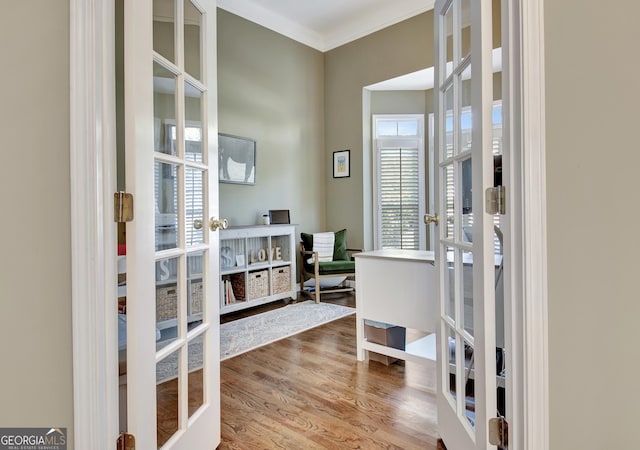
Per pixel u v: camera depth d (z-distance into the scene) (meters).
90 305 1.06
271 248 4.51
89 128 1.06
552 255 1.04
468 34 1.41
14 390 1.07
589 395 1.02
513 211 1.07
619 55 0.99
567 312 1.03
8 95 1.05
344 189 5.39
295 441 1.69
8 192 1.05
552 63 1.03
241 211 4.48
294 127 5.12
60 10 1.06
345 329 3.41
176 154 1.43
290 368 2.53
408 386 2.24
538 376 1.04
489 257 1.16
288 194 5.05
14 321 1.06
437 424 1.76
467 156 1.36
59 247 1.07
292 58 5.07
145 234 1.18
